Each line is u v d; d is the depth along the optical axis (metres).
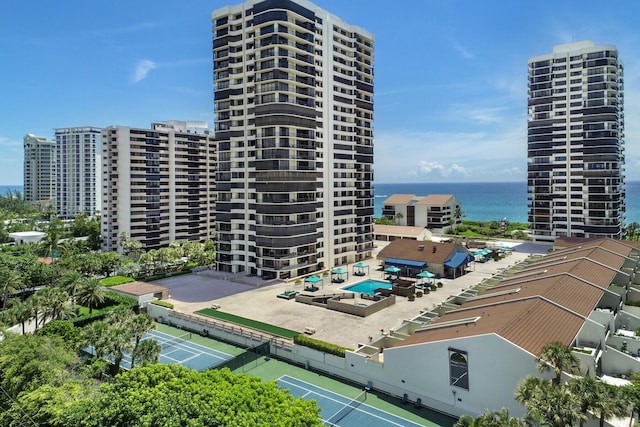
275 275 77.75
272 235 76.94
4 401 33.09
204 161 127.38
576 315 39.72
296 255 79.94
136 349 38.38
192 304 63.75
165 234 118.56
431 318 51.03
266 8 77.12
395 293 67.88
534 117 117.88
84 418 26.09
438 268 79.38
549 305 40.59
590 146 109.12
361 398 37.75
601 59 107.69
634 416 28.59
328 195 88.31
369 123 101.19
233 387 26.16
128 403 24.58
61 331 45.78
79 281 59.22
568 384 26.84
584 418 24.31
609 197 107.19
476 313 43.16
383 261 85.94
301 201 79.94
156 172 115.75
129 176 110.12
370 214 101.44
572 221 112.50
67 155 195.62
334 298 63.69
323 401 37.19
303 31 81.56
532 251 106.75
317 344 43.81
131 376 27.53
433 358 35.59
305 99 81.44
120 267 83.06
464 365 33.84
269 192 76.94
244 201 82.31
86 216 166.75
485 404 32.69
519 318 36.22
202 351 48.62
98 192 197.12
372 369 39.62
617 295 47.69
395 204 149.75
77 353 43.50
